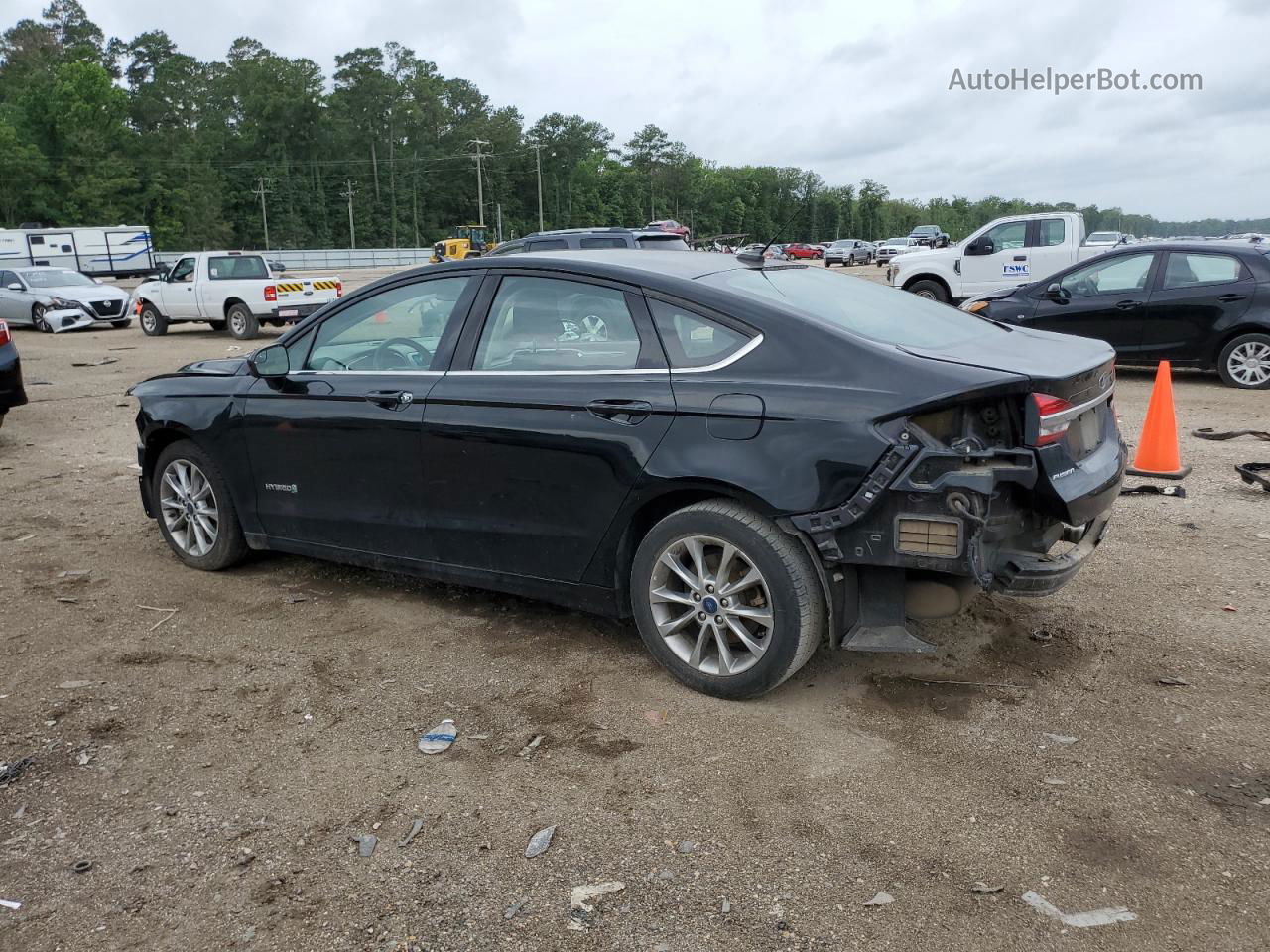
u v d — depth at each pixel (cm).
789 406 336
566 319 396
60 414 1065
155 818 301
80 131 10131
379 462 439
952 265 1650
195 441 507
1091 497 337
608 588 391
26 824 299
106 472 777
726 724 351
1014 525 340
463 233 6725
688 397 355
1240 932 243
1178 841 279
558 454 384
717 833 288
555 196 14688
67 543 580
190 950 246
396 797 310
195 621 457
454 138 14112
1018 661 396
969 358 341
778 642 347
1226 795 301
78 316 2109
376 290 455
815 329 347
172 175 11062
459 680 390
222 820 300
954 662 396
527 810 302
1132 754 326
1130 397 1013
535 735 347
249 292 1902
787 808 300
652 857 278
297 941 248
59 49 13025
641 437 363
